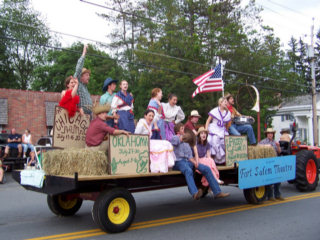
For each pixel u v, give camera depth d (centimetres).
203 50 2322
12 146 1451
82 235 522
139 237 509
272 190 833
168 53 2423
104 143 551
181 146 625
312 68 2298
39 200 867
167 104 757
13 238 511
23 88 3828
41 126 2091
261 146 812
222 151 736
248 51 2384
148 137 574
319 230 553
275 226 579
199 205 785
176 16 2558
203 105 2284
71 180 473
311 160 987
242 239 500
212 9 2458
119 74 3247
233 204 795
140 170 558
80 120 620
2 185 1195
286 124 3475
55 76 3725
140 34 3231
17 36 3606
